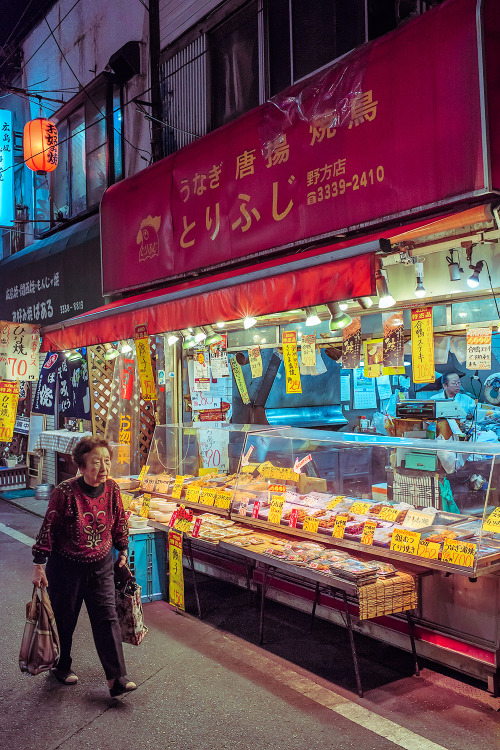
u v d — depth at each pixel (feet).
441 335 21.56
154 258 28.78
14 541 29.40
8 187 44.06
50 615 14.44
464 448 16.72
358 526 16.69
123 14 38.37
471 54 16.02
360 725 13.26
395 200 18.24
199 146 26.35
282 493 19.85
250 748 12.48
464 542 14.01
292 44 27.78
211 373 27.89
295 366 21.42
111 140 39.37
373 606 14.07
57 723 13.56
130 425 28.89
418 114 17.46
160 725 13.42
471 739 12.68
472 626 14.46
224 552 21.68
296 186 21.59
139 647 17.53
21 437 45.01
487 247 18.78
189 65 33.50
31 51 49.65
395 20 25.00
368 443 18.58
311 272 17.66
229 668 16.14
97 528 14.58
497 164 15.83
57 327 30.45
